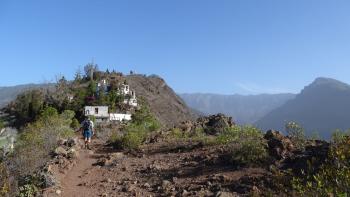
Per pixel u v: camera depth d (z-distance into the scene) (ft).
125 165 51.31
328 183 25.62
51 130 69.10
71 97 293.02
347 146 31.07
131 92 335.47
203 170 43.04
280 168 38.47
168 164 48.62
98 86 317.63
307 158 37.17
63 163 50.49
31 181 40.91
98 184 43.39
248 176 37.93
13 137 80.94
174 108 570.87
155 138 71.82
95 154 61.67
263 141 46.06
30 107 279.49
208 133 86.48
